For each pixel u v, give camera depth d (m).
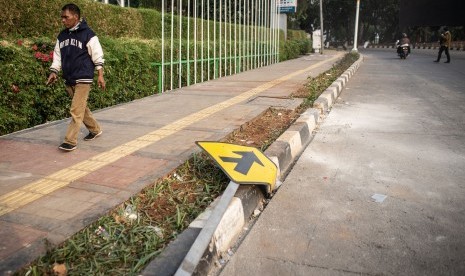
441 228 2.96
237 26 14.51
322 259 2.59
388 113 7.37
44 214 2.81
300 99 7.64
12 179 3.48
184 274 2.18
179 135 4.96
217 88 9.21
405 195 3.56
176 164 3.86
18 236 2.52
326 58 22.66
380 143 5.25
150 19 10.25
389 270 2.45
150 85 8.46
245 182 3.21
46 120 5.86
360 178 3.99
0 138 4.81
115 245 2.55
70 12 4.17
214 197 3.23
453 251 2.66
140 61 7.86
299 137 5.07
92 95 6.62
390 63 21.73
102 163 3.90
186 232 2.62
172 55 8.89
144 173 3.61
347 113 7.37
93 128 4.70
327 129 6.09
